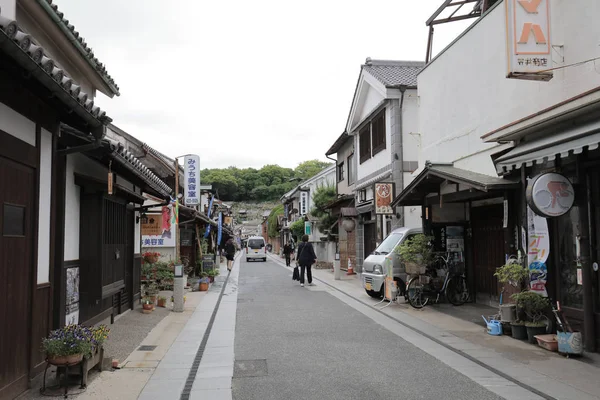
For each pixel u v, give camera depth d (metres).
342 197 23.14
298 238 37.03
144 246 17.16
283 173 117.19
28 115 5.34
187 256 19.89
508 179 8.96
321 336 8.65
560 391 5.36
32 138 5.48
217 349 7.64
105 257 8.20
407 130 15.89
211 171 113.62
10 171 4.98
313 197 28.70
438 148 12.45
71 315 7.20
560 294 7.66
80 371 5.49
